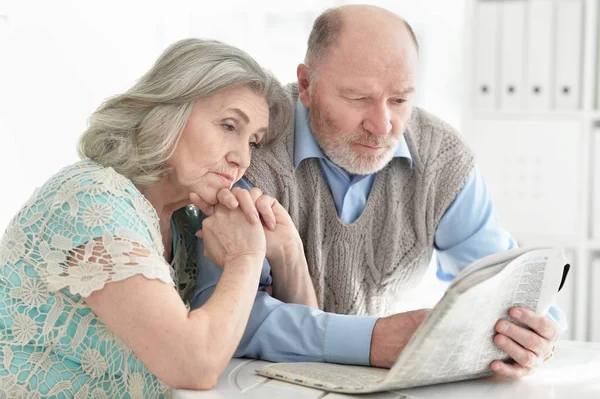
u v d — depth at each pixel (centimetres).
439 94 292
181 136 119
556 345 132
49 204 110
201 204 121
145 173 118
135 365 115
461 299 88
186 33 306
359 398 97
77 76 275
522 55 262
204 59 118
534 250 100
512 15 261
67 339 112
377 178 148
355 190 146
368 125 134
